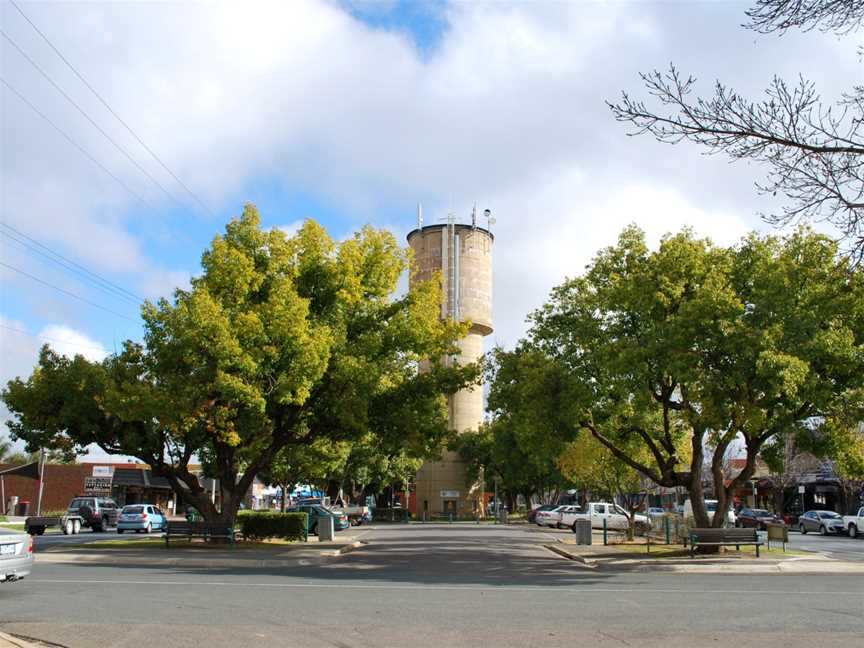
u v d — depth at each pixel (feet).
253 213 88.99
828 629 35.63
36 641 31.73
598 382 85.92
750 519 163.12
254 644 31.30
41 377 85.66
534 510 207.72
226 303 82.07
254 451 105.40
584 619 38.09
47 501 219.41
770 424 79.97
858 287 42.32
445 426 95.71
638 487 143.84
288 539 100.78
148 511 139.74
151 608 40.47
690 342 73.51
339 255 89.10
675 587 53.42
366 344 87.66
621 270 88.99
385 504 321.11
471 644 31.58
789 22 29.78
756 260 78.74
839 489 182.50
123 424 87.86
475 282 250.16
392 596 46.47
